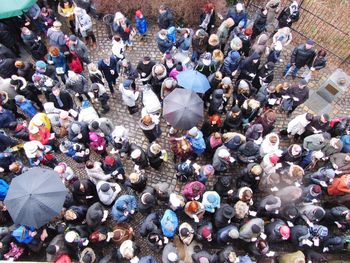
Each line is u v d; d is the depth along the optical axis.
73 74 11.12
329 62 13.88
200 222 9.51
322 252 9.99
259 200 10.57
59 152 11.59
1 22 12.66
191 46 13.75
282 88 11.18
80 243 8.71
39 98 12.52
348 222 9.48
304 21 14.64
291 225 9.20
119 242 9.26
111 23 13.41
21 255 9.45
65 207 9.52
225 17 13.17
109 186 9.15
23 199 8.47
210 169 9.33
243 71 11.76
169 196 9.40
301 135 11.23
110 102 12.63
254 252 9.09
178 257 8.67
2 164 9.95
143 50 13.84
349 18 14.76
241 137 10.00
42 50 12.54
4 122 10.41
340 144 10.03
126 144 10.05
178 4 13.65
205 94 11.69
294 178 9.47
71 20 13.48
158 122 11.01
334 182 9.91
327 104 12.41
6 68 11.40
